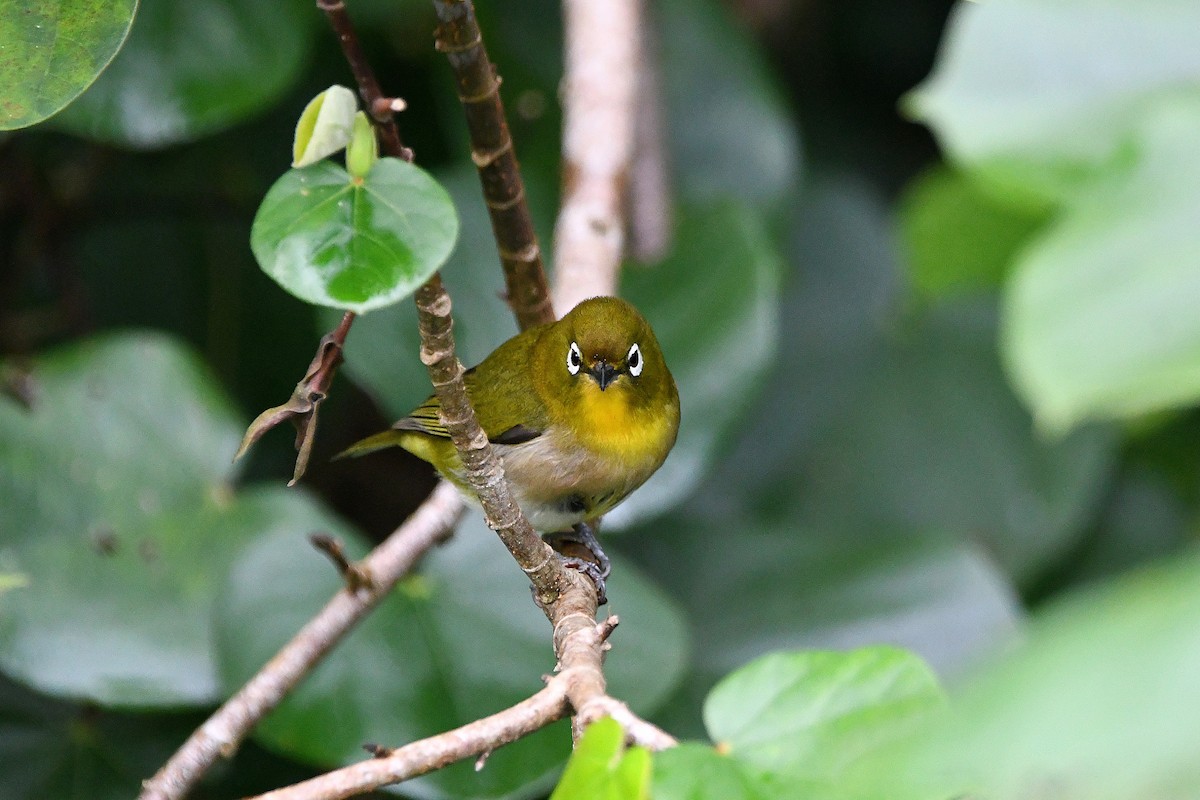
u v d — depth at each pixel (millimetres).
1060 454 12727
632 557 12312
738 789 4379
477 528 10195
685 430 10961
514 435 9359
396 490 14055
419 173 4844
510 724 5734
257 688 8305
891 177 15867
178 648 10031
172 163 13516
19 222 13453
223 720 8211
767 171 13867
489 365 9859
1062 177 4926
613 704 5410
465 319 11500
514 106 13734
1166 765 1998
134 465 10688
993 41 5094
